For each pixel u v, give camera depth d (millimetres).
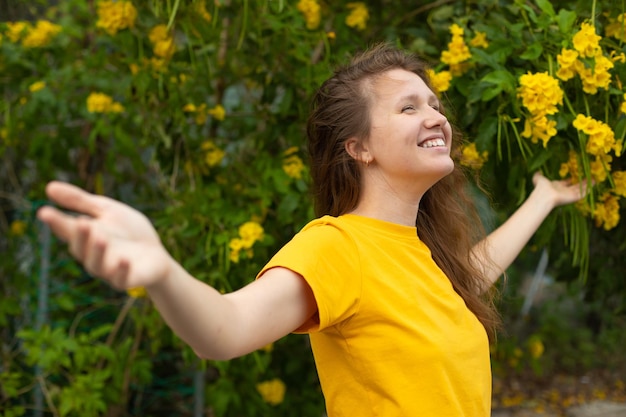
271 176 2949
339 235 1476
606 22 2453
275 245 3125
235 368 3354
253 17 2873
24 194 3988
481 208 2805
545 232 2498
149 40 2889
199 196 2939
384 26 3213
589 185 2209
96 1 3262
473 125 2541
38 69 3361
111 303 3629
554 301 6074
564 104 2357
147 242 965
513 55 2383
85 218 938
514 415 4582
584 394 5008
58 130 3561
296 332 1398
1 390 3541
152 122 2990
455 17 2777
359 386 1477
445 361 1474
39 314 3547
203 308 1076
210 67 3168
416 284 1523
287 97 2936
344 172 1678
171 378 3650
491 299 2084
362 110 1646
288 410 3541
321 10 3119
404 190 1632
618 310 3299
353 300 1434
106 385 3404
